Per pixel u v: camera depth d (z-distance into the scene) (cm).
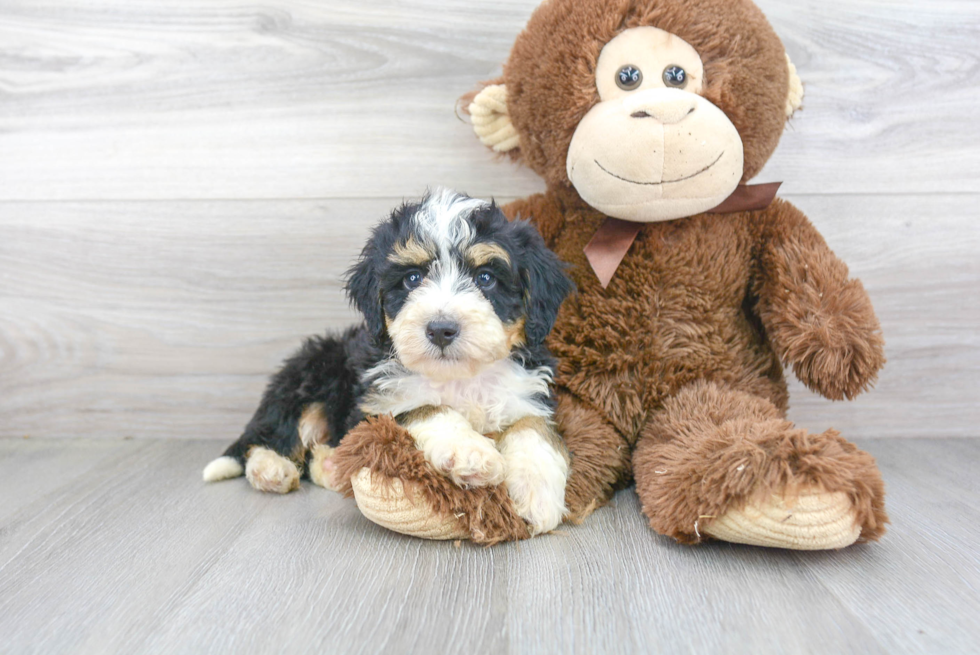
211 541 60
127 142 79
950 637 48
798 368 64
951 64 77
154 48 78
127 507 66
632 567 55
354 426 62
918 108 77
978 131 77
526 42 66
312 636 48
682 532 56
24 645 48
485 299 60
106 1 78
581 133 63
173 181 80
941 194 78
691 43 62
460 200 65
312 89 79
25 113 79
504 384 63
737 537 55
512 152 71
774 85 63
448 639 48
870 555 56
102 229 80
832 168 78
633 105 60
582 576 54
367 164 79
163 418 83
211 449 80
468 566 55
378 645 47
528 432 62
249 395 82
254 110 79
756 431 57
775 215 68
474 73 78
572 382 67
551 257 64
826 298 63
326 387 71
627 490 68
